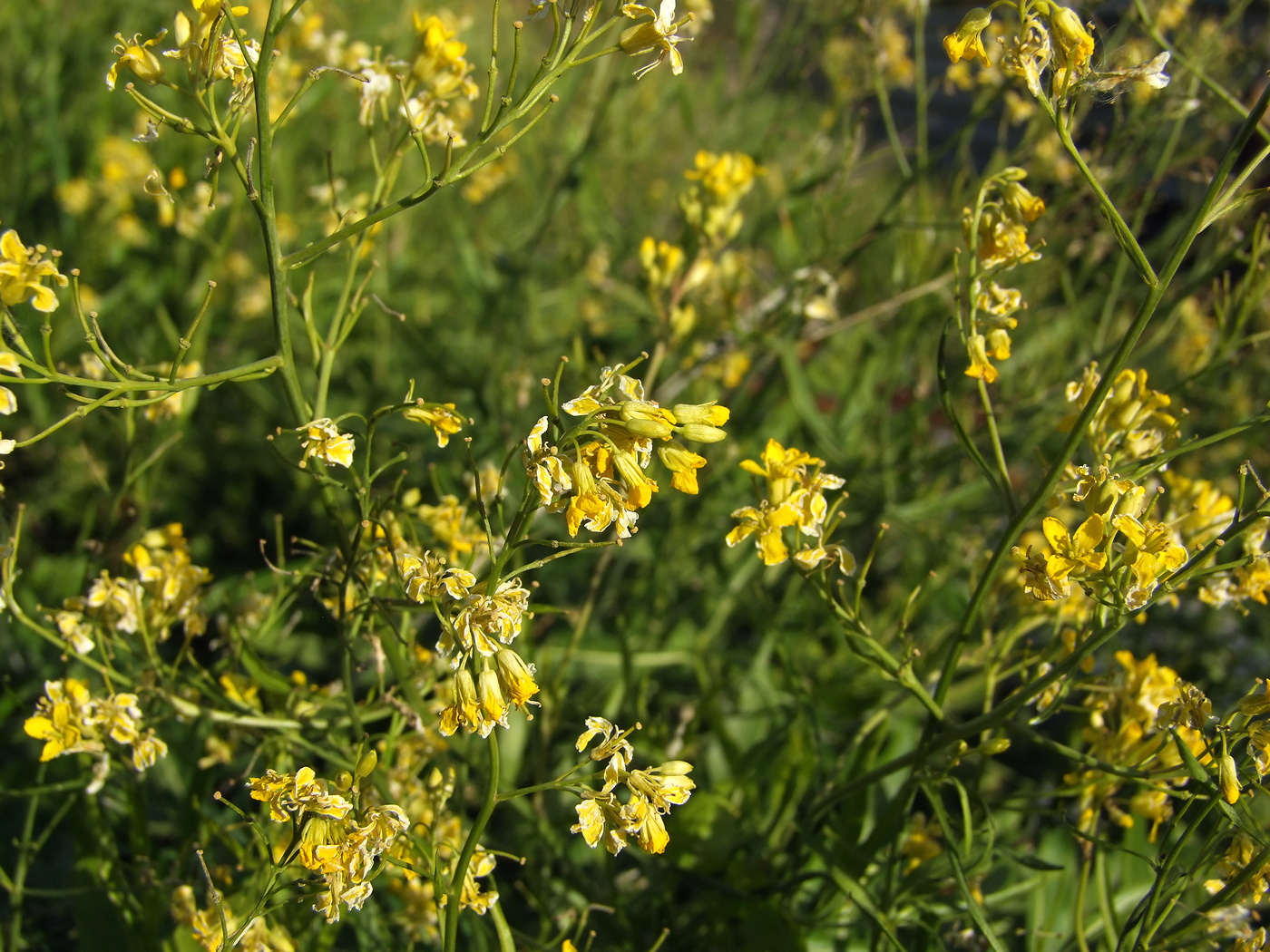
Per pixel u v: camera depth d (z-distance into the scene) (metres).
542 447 0.15
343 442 0.17
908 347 0.44
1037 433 0.37
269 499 0.43
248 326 0.43
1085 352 0.34
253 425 0.43
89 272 0.41
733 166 0.28
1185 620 0.39
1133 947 0.19
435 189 0.17
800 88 0.45
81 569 0.30
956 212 0.36
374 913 0.23
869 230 0.34
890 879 0.21
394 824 0.16
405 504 0.21
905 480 0.40
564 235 0.51
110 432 0.39
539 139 0.47
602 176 0.52
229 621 0.22
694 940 0.25
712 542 0.38
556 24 0.16
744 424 0.39
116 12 0.50
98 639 0.20
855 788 0.21
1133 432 0.19
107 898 0.23
